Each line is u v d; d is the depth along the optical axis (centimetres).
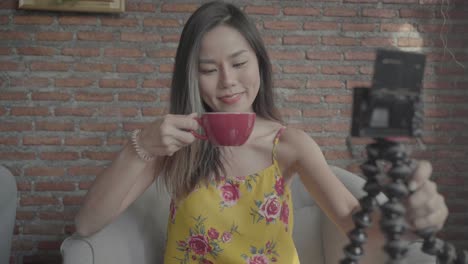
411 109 55
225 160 135
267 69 137
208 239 132
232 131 100
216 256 133
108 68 328
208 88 123
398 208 60
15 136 324
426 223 64
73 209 329
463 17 340
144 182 141
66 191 329
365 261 133
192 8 330
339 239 168
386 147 59
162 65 330
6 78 322
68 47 325
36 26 322
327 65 339
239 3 333
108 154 330
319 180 124
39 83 324
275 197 132
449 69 341
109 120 330
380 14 339
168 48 330
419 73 55
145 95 331
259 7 333
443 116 342
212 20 121
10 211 183
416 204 64
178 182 135
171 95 132
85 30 325
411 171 62
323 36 338
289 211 136
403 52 55
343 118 340
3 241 178
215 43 120
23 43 322
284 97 338
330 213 118
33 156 326
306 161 129
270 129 138
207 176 133
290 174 136
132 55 329
